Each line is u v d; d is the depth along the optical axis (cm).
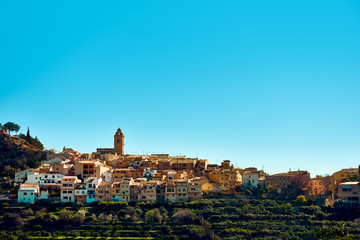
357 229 19788
